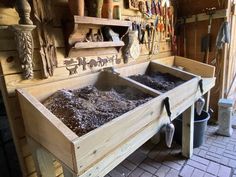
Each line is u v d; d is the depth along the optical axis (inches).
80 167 33.3
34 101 41.9
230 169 75.9
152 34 93.5
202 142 92.0
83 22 51.7
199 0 105.8
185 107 69.2
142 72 87.0
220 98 110.7
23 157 53.0
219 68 107.7
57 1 53.1
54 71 54.9
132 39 76.1
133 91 60.7
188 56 118.7
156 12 93.0
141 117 46.8
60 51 55.8
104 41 63.8
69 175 35.6
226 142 94.2
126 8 78.0
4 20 44.2
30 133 45.9
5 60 45.2
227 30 98.6
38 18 48.9
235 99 127.4
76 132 37.5
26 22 42.1
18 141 51.1
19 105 47.3
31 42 45.0
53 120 36.5
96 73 66.2
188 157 83.0
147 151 89.3
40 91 51.0
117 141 40.7
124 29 67.4
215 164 79.0
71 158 33.1
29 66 46.4
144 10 85.4
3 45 44.4
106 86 69.0
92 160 35.5
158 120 54.4
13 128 49.5
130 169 78.5
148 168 78.7
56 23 53.5
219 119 99.8
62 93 52.3
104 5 59.1
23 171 54.1
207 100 97.8
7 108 47.9
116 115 44.4
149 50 93.4
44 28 50.5
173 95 59.6
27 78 47.7
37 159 47.3
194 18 109.6
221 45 101.6
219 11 99.4
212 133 103.2
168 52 110.0
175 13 112.7
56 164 61.0
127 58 78.8
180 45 119.9
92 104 49.9
